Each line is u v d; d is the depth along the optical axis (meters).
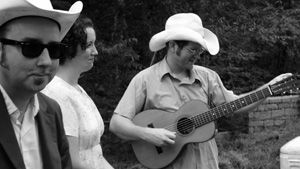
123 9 7.73
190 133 3.89
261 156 8.74
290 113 11.77
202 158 3.90
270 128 11.22
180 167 3.93
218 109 3.94
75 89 2.83
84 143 2.79
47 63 1.84
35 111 1.97
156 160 3.95
